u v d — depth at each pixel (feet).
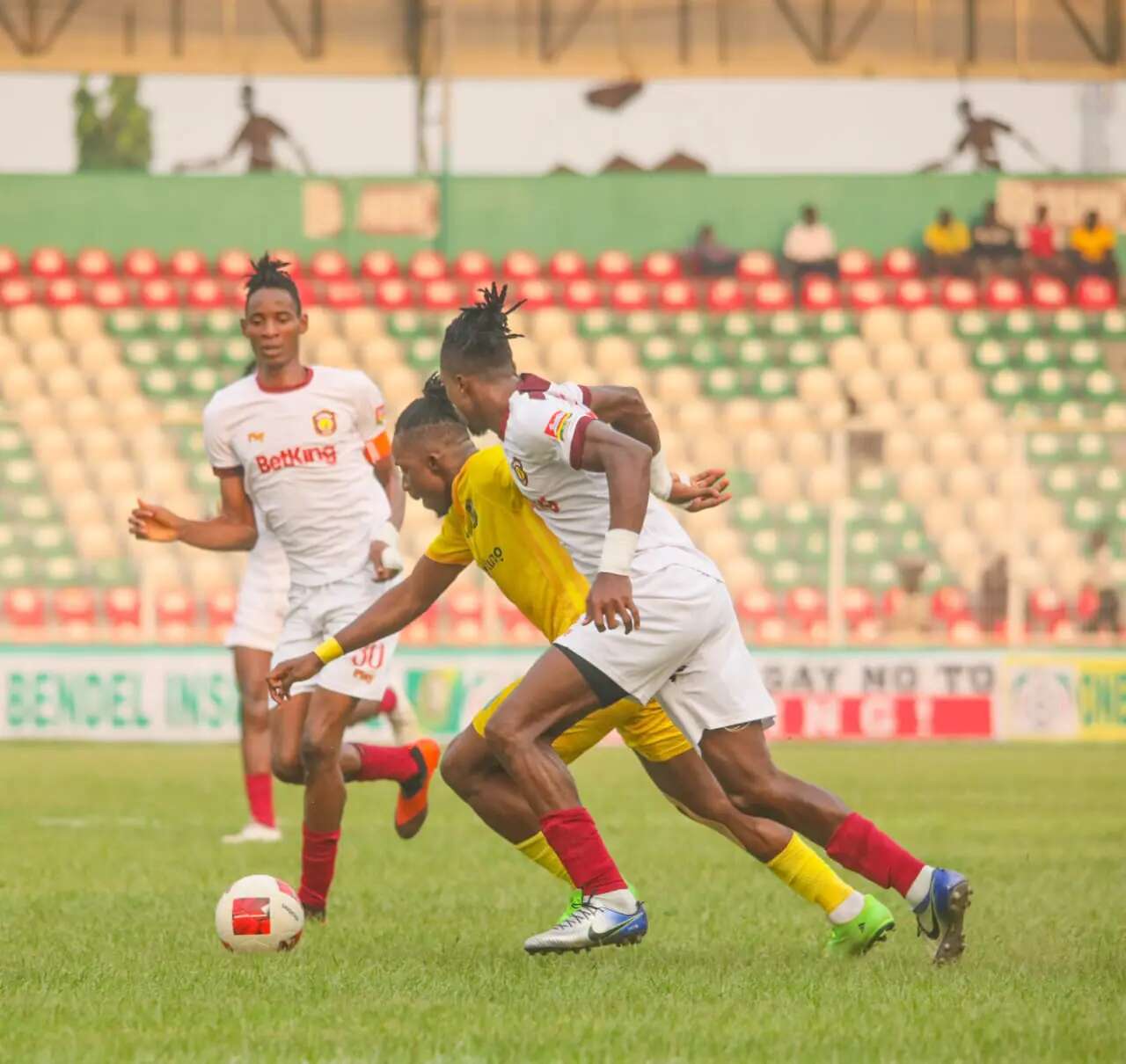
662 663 50.98
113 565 203.51
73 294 246.47
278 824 107.96
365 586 68.23
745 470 217.97
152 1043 39.58
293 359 68.74
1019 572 188.03
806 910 66.59
